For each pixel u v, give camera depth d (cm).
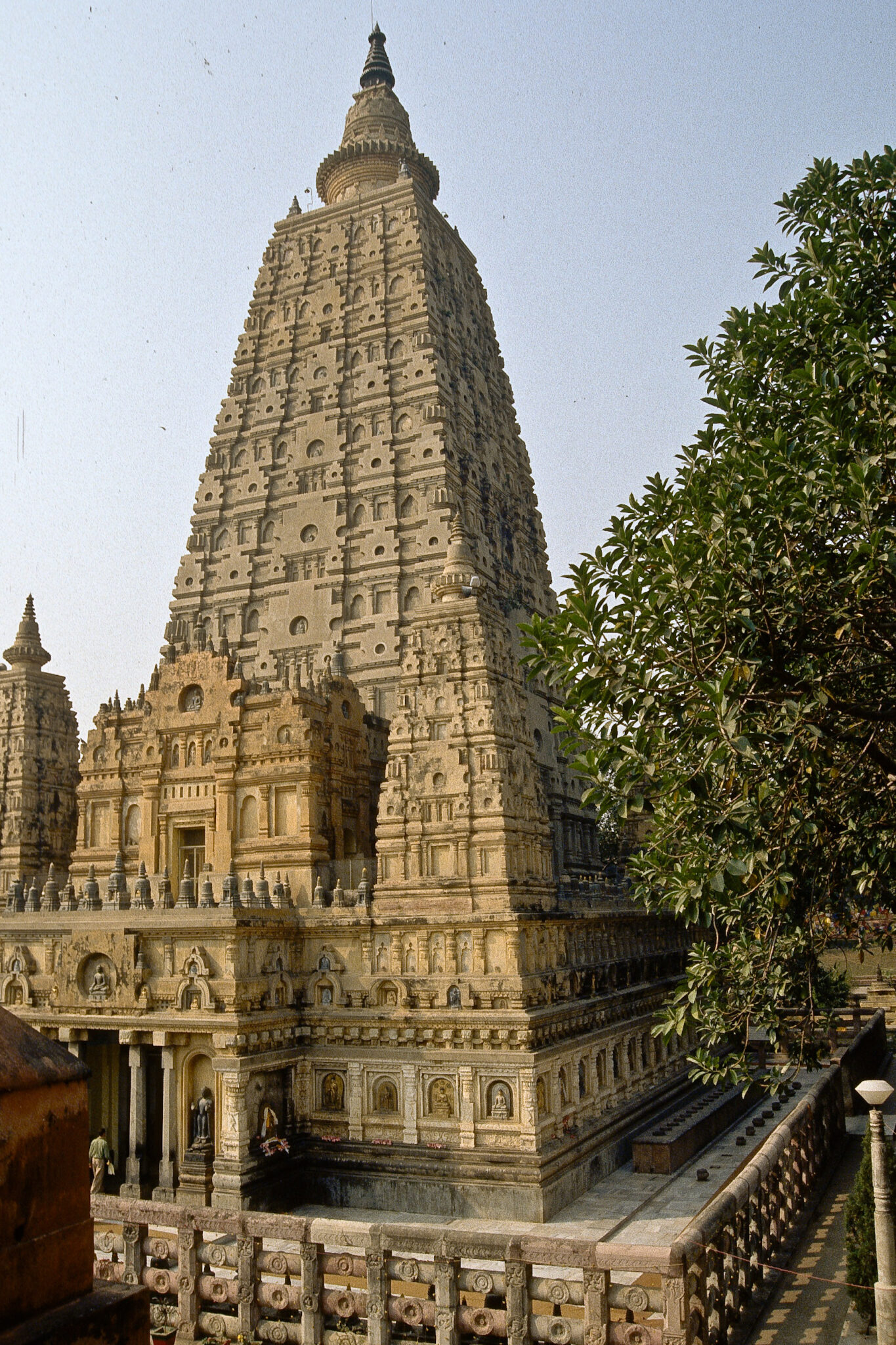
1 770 6719
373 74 8938
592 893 5862
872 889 2648
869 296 2330
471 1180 4216
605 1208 4234
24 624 7031
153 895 5481
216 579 7400
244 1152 4238
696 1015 2494
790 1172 2767
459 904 4659
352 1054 4634
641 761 2086
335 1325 2109
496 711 4947
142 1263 2283
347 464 7169
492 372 8431
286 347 7738
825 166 2472
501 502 7819
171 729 5694
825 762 2273
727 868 2036
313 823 5259
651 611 2098
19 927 5016
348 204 7919
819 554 2039
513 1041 4322
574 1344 1848
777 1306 2169
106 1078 5166
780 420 2414
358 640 6688
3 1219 684
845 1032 6206
